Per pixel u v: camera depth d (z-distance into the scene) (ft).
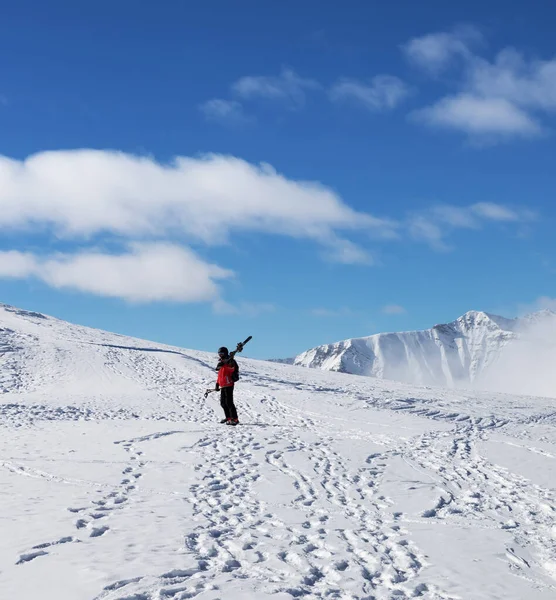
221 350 62.44
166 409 81.92
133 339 193.06
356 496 33.53
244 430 56.29
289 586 18.79
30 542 22.48
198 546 22.82
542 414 99.71
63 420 69.72
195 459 41.96
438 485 37.17
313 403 88.02
